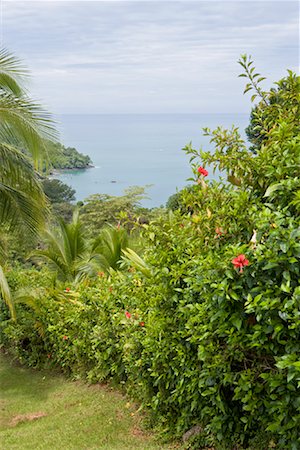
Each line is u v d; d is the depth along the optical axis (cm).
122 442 557
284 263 358
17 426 698
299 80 452
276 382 380
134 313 645
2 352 1188
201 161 451
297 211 381
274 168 403
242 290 382
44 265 1382
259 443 436
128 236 1055
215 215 421
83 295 848
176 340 504
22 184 1033
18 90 1039
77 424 638
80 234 1217
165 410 563
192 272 442
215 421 461
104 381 793
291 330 366
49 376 962
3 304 1153
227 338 423
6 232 1116
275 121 455
